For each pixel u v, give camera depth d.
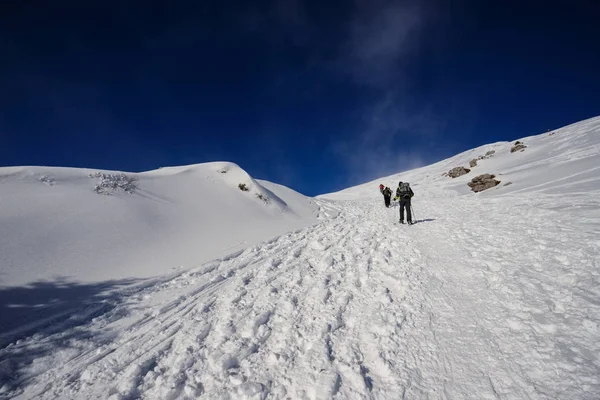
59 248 7.35
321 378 3.06
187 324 4.79
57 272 6.54
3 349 4.33
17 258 6.46
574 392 2.46
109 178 12.41
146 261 8.14
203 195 15.93
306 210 22.89
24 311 5.20
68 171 11.71
